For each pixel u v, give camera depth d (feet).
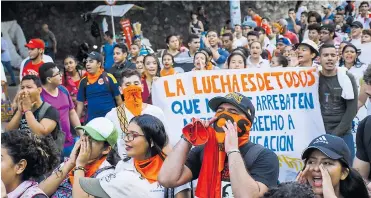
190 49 39.09
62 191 16.06
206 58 33.30
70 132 26.76
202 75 23.06
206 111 23.00
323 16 74.74
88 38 74.95
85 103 29.68
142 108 22.02
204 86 23.03
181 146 14.57
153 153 15.51
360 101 25.14
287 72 23.25
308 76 23.22
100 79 28.68
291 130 23.30
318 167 13.76
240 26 54.24
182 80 23.07
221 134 14.44
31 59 35.60
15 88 56.29
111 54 48.01
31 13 73.31
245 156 14.47
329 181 13.39
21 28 71.46
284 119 23.34
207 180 14.57
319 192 13.79
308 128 23.27
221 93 23.06
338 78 23.18
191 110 23.03
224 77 23.16
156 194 14.99
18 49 66.23
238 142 14.60
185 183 14.90
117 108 22.06
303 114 23.29
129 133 15.40
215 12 78.54
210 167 14.56
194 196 16.06
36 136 14.69
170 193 15.15
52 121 22.25
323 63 23.17
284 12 80.48
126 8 68.59
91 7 75.05
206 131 14.39
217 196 14.47
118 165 15.85
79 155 15.67
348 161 13.79
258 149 14.55
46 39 64.69
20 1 72.54
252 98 23.32
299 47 26.21
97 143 15.93
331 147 13.65
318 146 13.66
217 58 41.22
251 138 23.44
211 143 14.57
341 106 23.36
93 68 28.71
